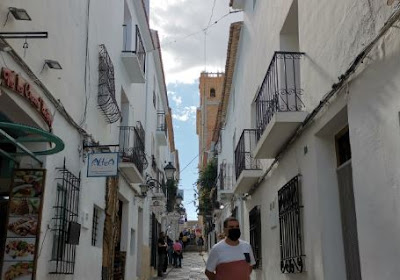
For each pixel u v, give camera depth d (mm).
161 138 23219
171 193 31141
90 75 9289
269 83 9031
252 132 13148
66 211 7477
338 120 6391
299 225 7789
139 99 16266
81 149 8461
